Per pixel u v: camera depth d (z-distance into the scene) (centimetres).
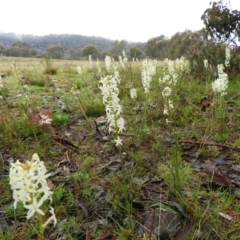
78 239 234
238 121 427
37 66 1372
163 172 308
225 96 543
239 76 707
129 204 249
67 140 410
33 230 239
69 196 279
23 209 264
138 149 368
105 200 271
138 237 222
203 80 718
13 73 1020
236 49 750
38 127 428
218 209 237
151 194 275
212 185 279
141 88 642
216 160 328
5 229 247
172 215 238
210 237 217
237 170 302
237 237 215
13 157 367
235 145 360
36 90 731
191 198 255
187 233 218
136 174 307
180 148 349
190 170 308
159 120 452
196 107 497
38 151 368
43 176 133
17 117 481
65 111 532
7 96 647
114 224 244
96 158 355
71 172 328
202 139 379
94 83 776
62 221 249
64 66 1374
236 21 746
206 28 768
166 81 413
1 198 289
